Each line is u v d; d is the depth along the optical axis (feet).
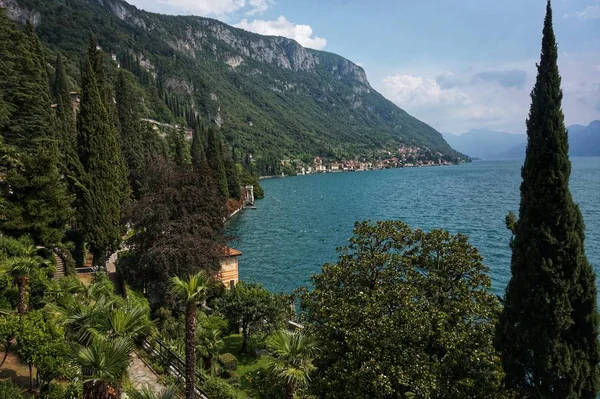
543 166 35.88
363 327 47.98
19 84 130.00
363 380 43.39
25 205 87.81
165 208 94.12
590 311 34.47
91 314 32.45
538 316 35.06
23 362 51.60
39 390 43.68
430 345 48.11
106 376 26.84
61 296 58.80
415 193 430.20
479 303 49.52
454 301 49.29
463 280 53.11
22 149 124.88
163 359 60.64
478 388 41.93
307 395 47.83
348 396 43.98
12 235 85.76
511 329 37.35
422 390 40.88
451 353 44.27
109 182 119.44
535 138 36.35
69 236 117.70
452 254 53.06
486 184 512.22
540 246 35.63
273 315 83.82
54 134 145.79
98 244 116.16
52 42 650.43
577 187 399.03
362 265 55.83
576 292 34.55
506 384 38.47
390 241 59.52
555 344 34.22
